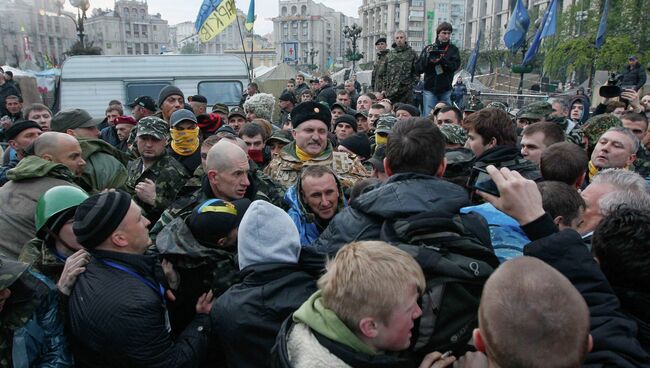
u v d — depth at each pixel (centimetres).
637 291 164
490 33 6644
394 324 144
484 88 2209
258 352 186
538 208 167
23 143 429
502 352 117
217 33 1353
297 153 380
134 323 186
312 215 273
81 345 194
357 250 153
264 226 196
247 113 654
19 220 274
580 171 267
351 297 144
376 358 142
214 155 284
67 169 303
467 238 169
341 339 145
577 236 163
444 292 158
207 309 219
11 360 182
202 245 223
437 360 153
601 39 1599
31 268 200
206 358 225
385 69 862
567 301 116
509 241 201
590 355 145
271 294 187
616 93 679
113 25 11512
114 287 190
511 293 119
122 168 373
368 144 438
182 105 586
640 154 454
